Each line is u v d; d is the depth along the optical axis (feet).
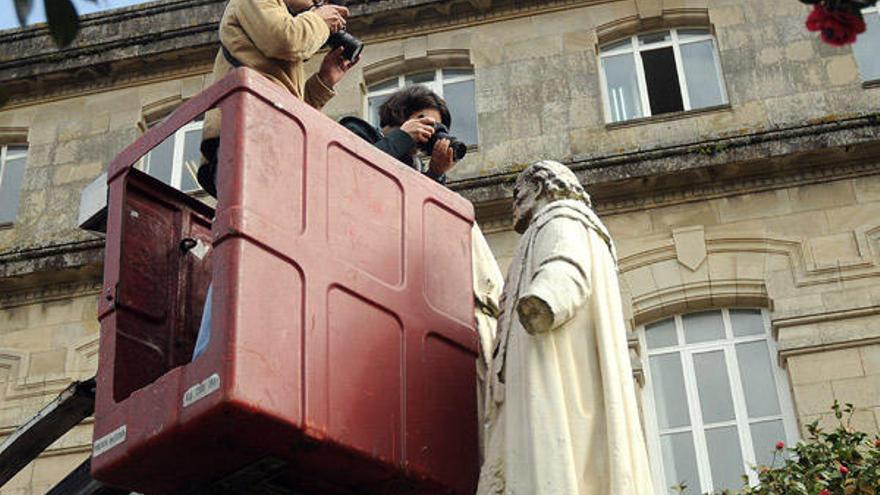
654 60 71.82
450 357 19.13
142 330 19.61
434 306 19.29
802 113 67.72
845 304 61.87
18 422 68.13
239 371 16.47
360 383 17.74
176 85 77.82
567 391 17.31
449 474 18.34
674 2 72.23
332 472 17.61
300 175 18.26
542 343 17.56
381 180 19.43
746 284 63.72
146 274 20.08
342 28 22.63
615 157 67.26
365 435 17.52
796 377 60.29
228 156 17.79
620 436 16.90
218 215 17.44
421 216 19.81
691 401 61.67
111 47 78.18
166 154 72.84
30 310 71.05
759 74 69.41
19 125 77.97
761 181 66.39
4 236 73.97
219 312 16.84
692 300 63.82
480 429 19.01
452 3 74.08
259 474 17.39
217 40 77.46
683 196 66.54
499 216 67.36
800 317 61.87
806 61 69.41
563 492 16.38
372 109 73.92
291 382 16.92
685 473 60.03
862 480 39.81
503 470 17.22
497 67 72.38
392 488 18.07
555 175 19.63
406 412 18.16
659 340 63.52
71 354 69.67
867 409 58.90
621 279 64.64
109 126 77.20
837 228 64.54
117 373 18.93
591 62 71.72
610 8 73.05
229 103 18.22
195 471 17.51
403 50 74.02
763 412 60.80
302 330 17.31
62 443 65.72
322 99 22.71
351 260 18.38
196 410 16.52
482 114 70.85
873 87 68.23
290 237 17.72
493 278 21.13
